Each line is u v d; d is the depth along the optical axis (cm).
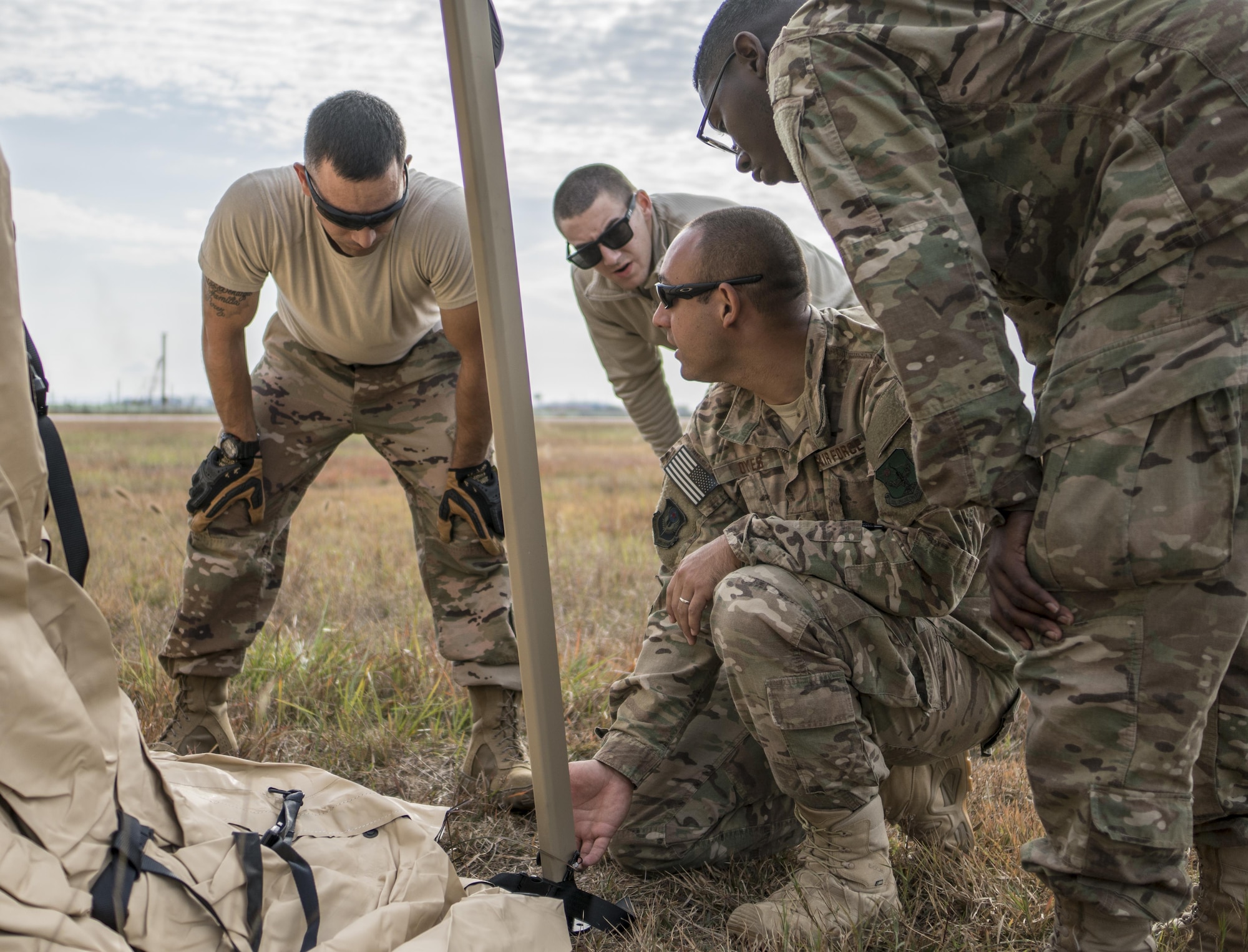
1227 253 125
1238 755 146
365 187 210
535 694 166
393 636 340
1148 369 127
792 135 144
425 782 253
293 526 632
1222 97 126
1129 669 133
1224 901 151
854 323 184
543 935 161
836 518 188
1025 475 136
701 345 183
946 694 189
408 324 248
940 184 138
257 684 302
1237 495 127
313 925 149
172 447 1320
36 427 141
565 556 527
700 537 205
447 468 258
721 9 191
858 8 143
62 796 135
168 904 138
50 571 142
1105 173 135
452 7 150
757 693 175
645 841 198
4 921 117
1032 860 144
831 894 177
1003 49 138
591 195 284
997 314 136
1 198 134
